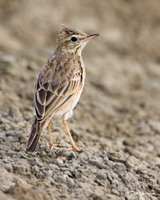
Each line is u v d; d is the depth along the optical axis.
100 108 16.83
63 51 11.17
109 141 13.88
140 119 16.56
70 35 11.13
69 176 9.39
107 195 8.92
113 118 16.44
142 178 10.26
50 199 8.14
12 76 16.75
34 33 23.34
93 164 10.12
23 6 26.33
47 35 23.50
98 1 28.30
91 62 21.48
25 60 19.19
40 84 10.14
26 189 8.12
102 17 26.30
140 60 22.80
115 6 27.91
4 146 10.38
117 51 23.34
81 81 10.90
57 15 25.61
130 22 26.33
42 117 9.52
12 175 8.91
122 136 15.05
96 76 19.95
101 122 15.89
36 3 27.00
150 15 27.33
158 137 15.00
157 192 9.87
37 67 18.39
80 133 13.38
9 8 25.94
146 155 13.12
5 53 19.69
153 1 28.84
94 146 12.55
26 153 10.12
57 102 9.95
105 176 9.59
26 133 11.05
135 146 13.98
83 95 17.56
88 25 24.64
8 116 12.97
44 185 8.79
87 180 9.38
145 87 19.89
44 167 9.47
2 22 24.12
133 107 17.69
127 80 20.31
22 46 21.53
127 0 28.78
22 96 15.56
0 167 9.15
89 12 26.70
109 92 18.78
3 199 7.71
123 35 24.75
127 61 22.47
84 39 11.27
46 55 20.44
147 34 25.14
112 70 20.98
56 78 10.26
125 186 9.64
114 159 10.84
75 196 8.66
